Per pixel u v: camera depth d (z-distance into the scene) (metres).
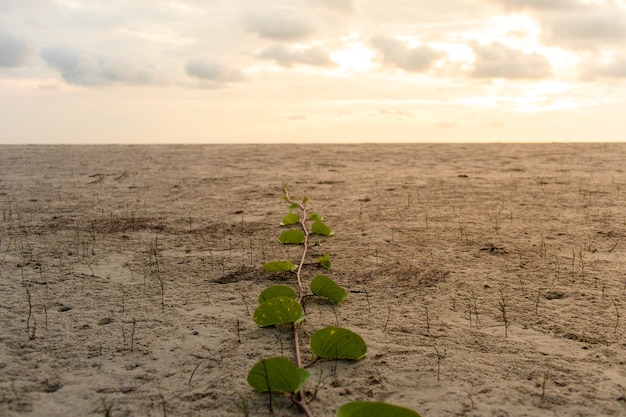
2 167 8.07
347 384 1.68
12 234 3.77
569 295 2.43
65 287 2.63
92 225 4.06
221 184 6.21
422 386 1.66
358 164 8.36
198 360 1.85
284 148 11.79
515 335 2.03
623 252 3.08
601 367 1.76
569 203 4.64
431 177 6.60
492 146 11.78
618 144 11.99
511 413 1.51
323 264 2.96
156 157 9.69
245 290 2.60
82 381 1.71
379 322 2.18
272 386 1.57
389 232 3.72
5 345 1.96
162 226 4.04
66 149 11.50
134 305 2.39
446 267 2.89
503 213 4.27
